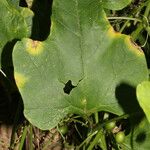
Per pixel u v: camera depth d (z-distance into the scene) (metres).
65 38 0.29
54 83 0.29
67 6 0.29
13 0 0.32
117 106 0.30
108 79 0.30
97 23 0.29
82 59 0.29
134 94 0.30
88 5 0.29
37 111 0.28
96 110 0.30
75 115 0.34
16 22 0.30
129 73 0.30
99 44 0.29
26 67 0.28
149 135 0.31
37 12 0.34
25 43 0.28
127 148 0.32
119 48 0.29
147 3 0.35
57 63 0.29
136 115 0.31
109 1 0.32
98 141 0.33
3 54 0.31
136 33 0.35
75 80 0.29
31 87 0.28
